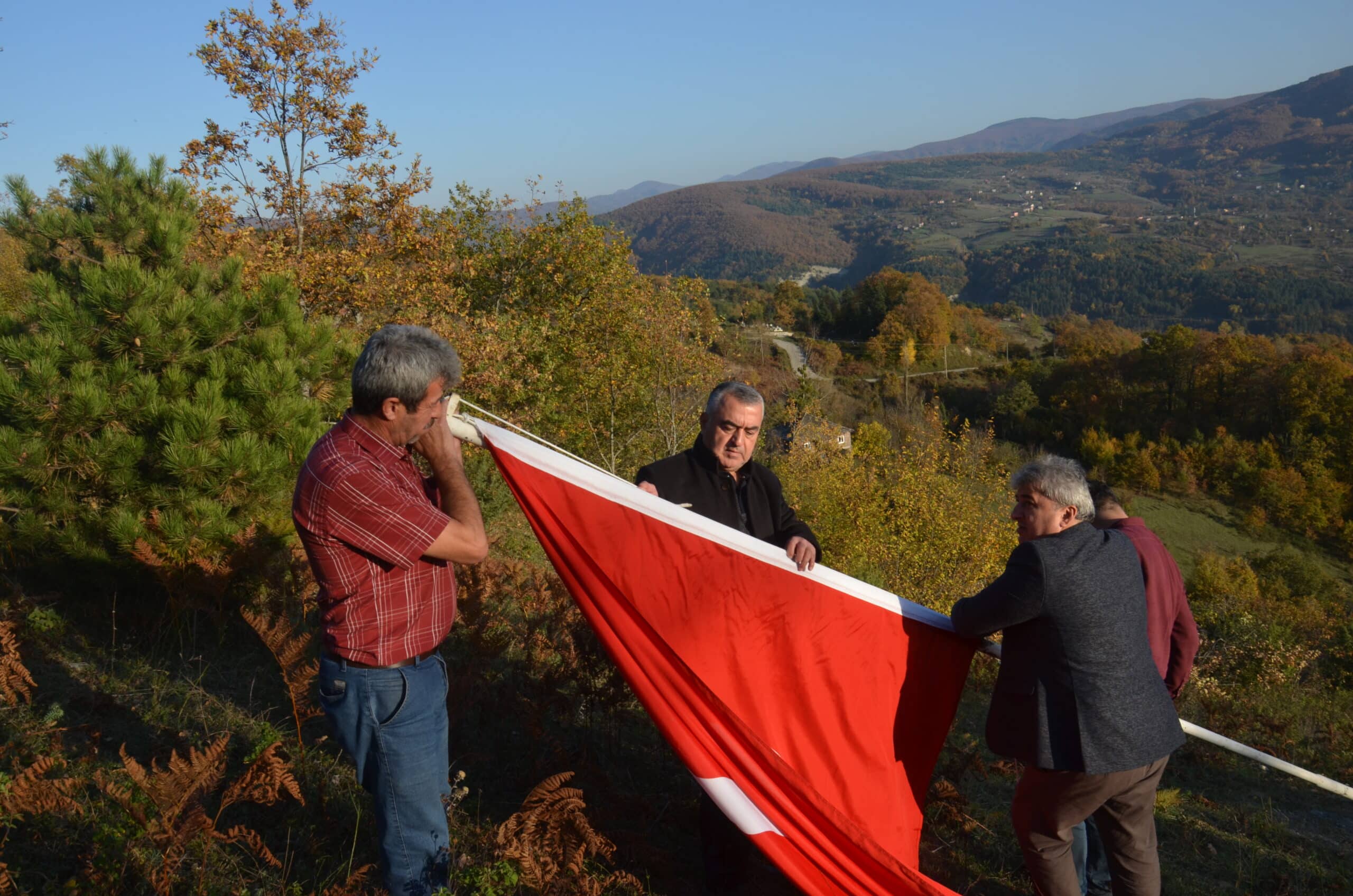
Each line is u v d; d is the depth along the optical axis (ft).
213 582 15.07
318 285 54.49
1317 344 216.74
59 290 18.22
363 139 61.11
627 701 13.21
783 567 9.21
